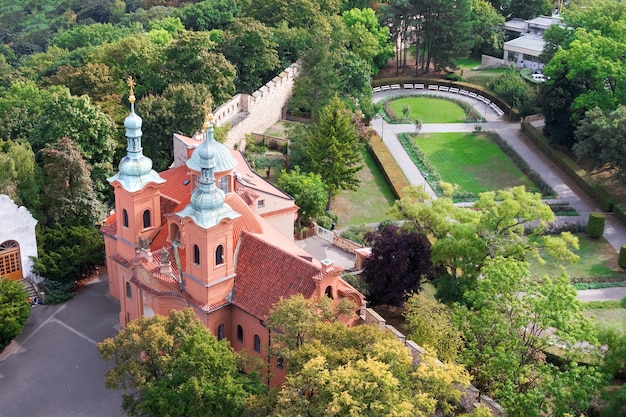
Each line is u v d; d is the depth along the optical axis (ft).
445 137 485.56
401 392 188.24
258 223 272.31
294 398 186.29
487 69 602.85
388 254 287.69
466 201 407.64
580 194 414.21
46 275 309.01
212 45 455.63
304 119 481.87
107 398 254.27
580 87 437.58
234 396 200.54
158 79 442.91
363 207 398.21
